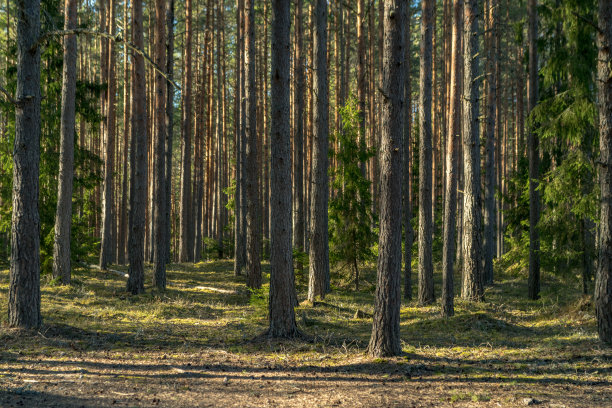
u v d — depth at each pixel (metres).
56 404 5.79
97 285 18.22
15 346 8.69
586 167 13.12
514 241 22.98
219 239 32.72
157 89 19.03
